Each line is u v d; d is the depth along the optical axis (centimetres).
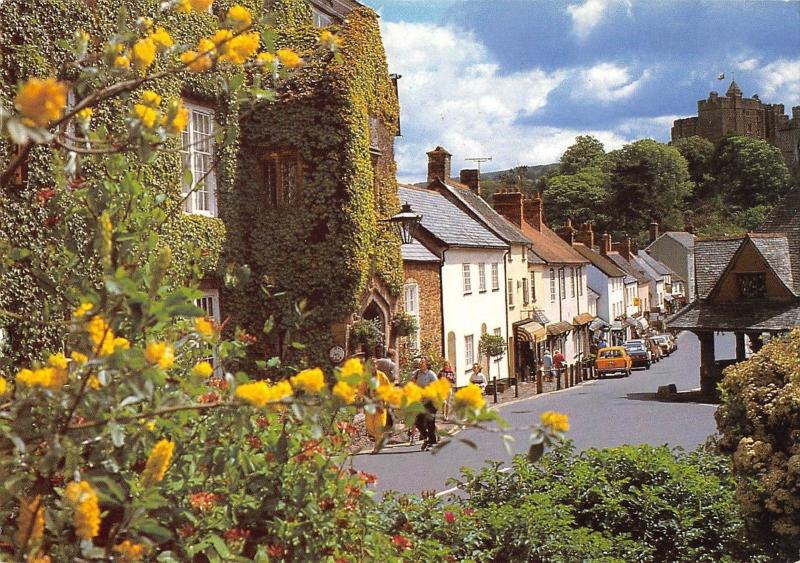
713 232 11650
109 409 383
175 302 317
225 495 450
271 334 1972
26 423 329
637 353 4934
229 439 446
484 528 779
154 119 376
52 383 322
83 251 464
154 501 323
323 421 465
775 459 796
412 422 355
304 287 2003
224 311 1884
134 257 403
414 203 3294
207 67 405
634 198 11381
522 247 4309
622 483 920
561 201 11588
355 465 1483
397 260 2361
